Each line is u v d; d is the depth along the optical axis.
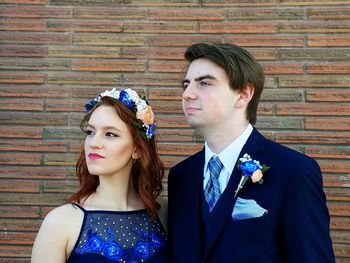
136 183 2.14
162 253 1.97
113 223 1.95
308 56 2.95
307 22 2.95
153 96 3.01
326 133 2.92
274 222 1.72
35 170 3.01
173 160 3.00
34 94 3.02
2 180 3.00
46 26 3.03
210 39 2.99
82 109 3.02
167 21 3.01
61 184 3.01
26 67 3.02
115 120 1.96
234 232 1.75
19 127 3.01
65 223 1.90
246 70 1.85
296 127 2.94
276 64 2.96
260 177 1.76
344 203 2.90
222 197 1.83
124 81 3.02
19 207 3.00
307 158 1.79
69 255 1.89
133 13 3.02
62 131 3.01
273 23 2.97
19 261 2.99
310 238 1.66
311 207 1.69
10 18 3.02
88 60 3.03
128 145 2.00
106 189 2.04
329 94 2.92
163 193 3.00
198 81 1.86
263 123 2.96
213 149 1.94
